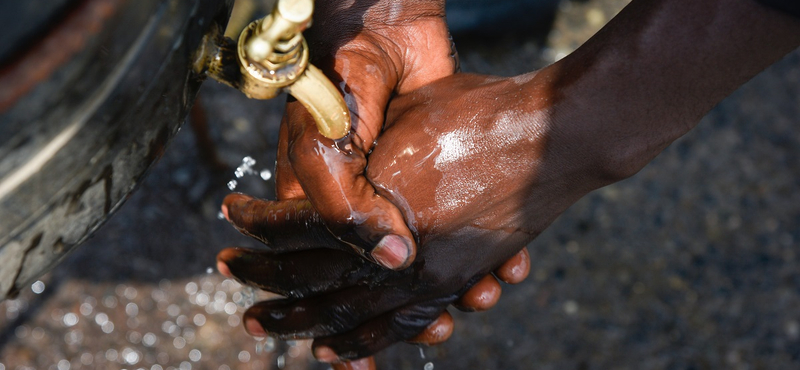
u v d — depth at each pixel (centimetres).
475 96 60
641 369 95
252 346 92
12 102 43
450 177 59
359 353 65
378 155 59
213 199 100
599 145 58
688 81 56
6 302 89
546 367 94
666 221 108
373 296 62
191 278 95
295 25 49
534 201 60
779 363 96
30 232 47
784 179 114
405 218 59
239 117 107
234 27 100
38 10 44
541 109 58
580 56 57
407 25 62
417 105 60
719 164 115
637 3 56
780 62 130
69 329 89
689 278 103
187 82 49
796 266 105
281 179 61
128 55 46
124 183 48
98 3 45
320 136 57
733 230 108
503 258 62
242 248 65
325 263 62
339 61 59
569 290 100
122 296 92
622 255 104
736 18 54
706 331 98
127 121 47
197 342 91
